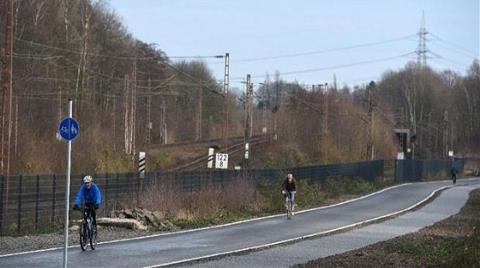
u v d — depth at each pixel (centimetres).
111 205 3203
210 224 2991
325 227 2936
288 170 4928
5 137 2725
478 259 1666
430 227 3041
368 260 1789
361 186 6003
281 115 9200
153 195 3241
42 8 6756
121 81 8662
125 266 1596
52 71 6769
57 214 2852
